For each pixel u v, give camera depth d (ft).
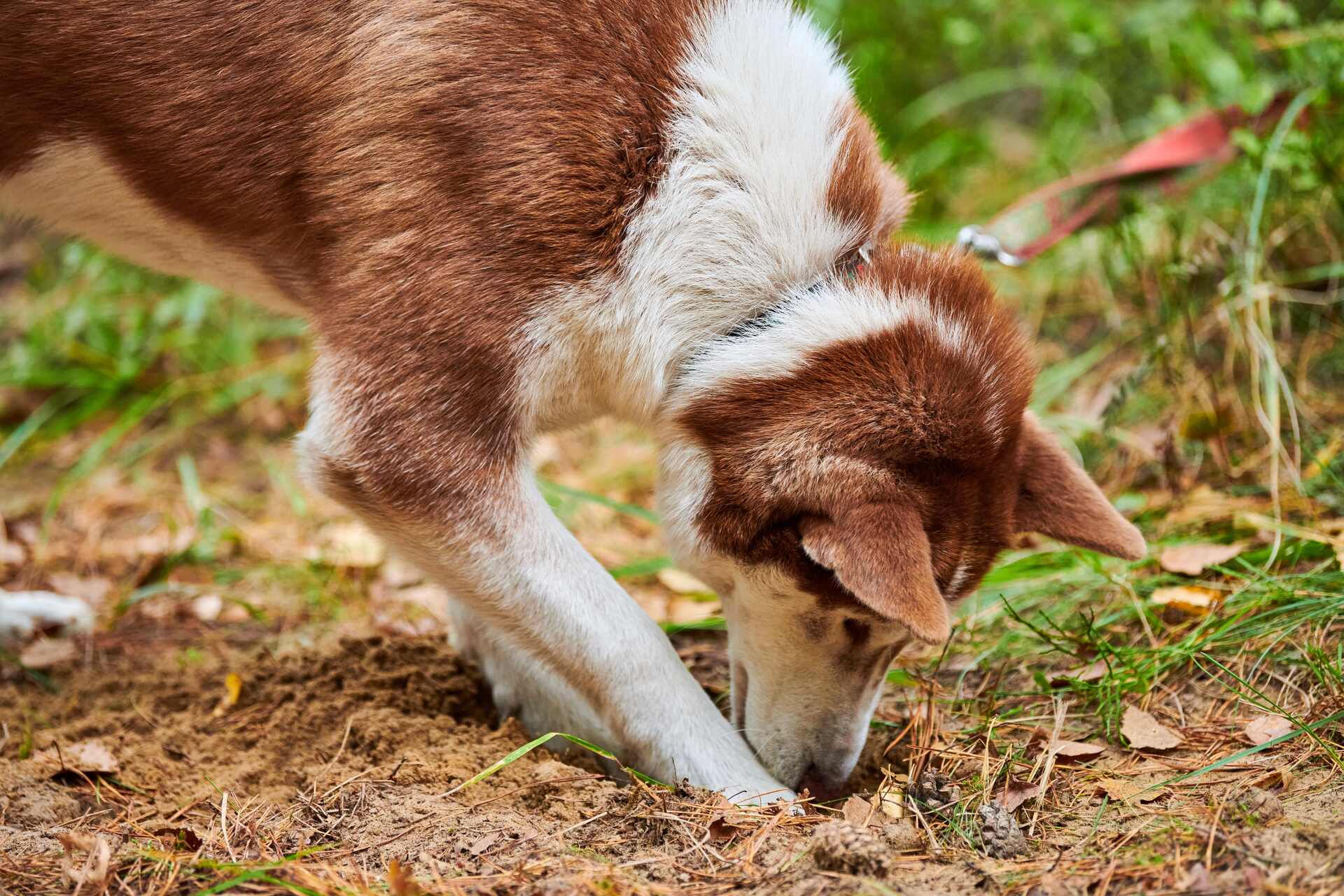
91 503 22.45
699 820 11.68
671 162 12.98
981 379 12.63
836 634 12.91
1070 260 24.16
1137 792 12.00
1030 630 15.84
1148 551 16.56
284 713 14.65
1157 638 15.20
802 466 12.33
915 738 13.87
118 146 13.71
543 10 12.75
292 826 11.87
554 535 13.05
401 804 12.00
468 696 15.16
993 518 12.84
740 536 12.82
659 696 12.84
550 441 24.00
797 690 13.23
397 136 12.71
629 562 19.54
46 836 11.69
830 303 12.98
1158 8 26.27
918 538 11.43
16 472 23.82
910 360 12.55
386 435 12.71
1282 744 12.50
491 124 12.54
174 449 24.73
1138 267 21.50
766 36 13.58
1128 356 21.97
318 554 20.31
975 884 10.44
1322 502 17.20
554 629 12.86
